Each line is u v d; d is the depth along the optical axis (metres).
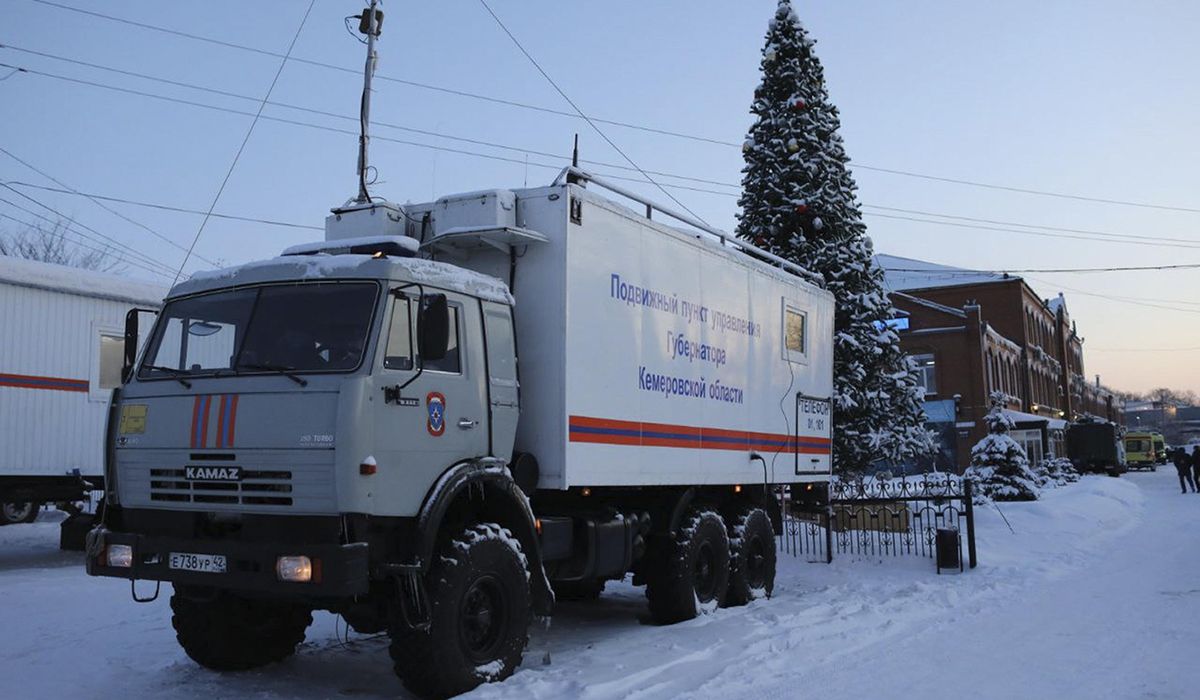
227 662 6.87
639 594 11.11
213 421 5.93
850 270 16.58
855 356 16.58
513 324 7.25
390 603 5.97
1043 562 13.66
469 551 6.17
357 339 5.86
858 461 16.53
